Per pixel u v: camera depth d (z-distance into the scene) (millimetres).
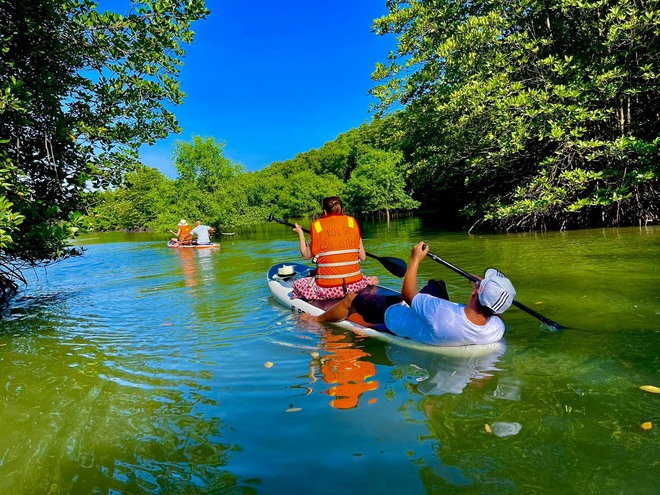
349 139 42406
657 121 10586
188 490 1723
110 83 6496
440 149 13875
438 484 1631
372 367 2889
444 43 11008
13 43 5293
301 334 3797
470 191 14984
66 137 5680
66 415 2461
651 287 4402
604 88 9570
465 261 7066
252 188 30969
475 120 10984
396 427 2066
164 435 2164
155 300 5770
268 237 16594
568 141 9883
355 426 2102
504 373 2619
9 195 4816
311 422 2178
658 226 9781
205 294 5926
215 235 19875
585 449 1785
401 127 13805
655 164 9484
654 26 8797
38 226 4992
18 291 7383
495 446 1849
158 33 6023
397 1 12836
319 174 48906
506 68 10195
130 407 2512
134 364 3268
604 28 9625
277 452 1933
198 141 20734
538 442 1857
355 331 3811
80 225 5203
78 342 3971
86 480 1835
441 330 3072
